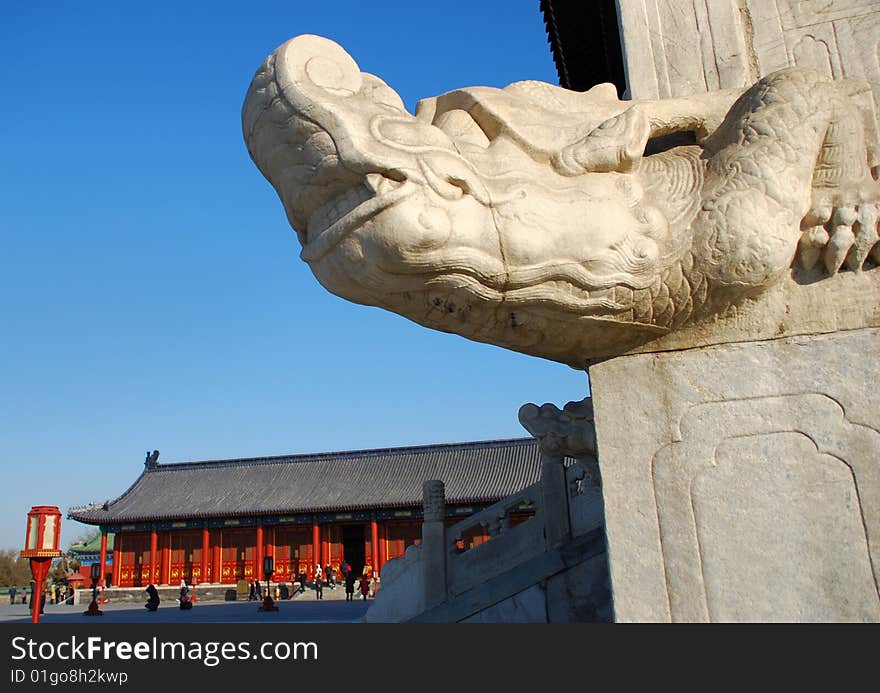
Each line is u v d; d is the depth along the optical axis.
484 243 2.65
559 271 2.75
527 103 3.08
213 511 49.34
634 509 2.98
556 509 8.92
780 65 3.58
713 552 2.86
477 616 8.51
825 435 2.88
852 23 3.55
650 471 3.00
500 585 8.54
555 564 8.25
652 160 3.16
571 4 9.77
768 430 2.93
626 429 3.07
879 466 2.80
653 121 3.22
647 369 3.12
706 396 3.02
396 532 48.91
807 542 2.79
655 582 2.88
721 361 3.04
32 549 17.55
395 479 52.09
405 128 2.62
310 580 48.00
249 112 2.75
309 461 56.03
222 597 45.75
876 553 2.73
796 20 3.63
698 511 2.91
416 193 2.54
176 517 48.97
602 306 2.88
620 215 2.85
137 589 46.94
